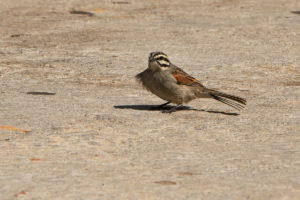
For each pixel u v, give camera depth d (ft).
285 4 167.32
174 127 55.16
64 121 55.67
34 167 41.83
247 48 109.19
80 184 38.29
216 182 39.17
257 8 160.04
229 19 142.41
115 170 41.63
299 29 129.49
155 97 71.20
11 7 158.81
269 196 36.55
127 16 147.33
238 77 84.99
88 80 81.20
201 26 132.26
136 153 46.21
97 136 50.85
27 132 51.49
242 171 41.81
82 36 120.67
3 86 75.66
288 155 46.11
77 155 45.24
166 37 119.34
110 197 35.96
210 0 175.32
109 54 101.65
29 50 105.40
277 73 88.63
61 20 140.67
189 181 39.29
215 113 62.23
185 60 97.09
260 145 49.19
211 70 89.45
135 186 38.06
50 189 37.19
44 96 69.41
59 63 93.20
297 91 76.02
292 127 55.77
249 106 66.33
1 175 39.83
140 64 93.20
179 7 161.99
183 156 45.47
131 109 63.16
